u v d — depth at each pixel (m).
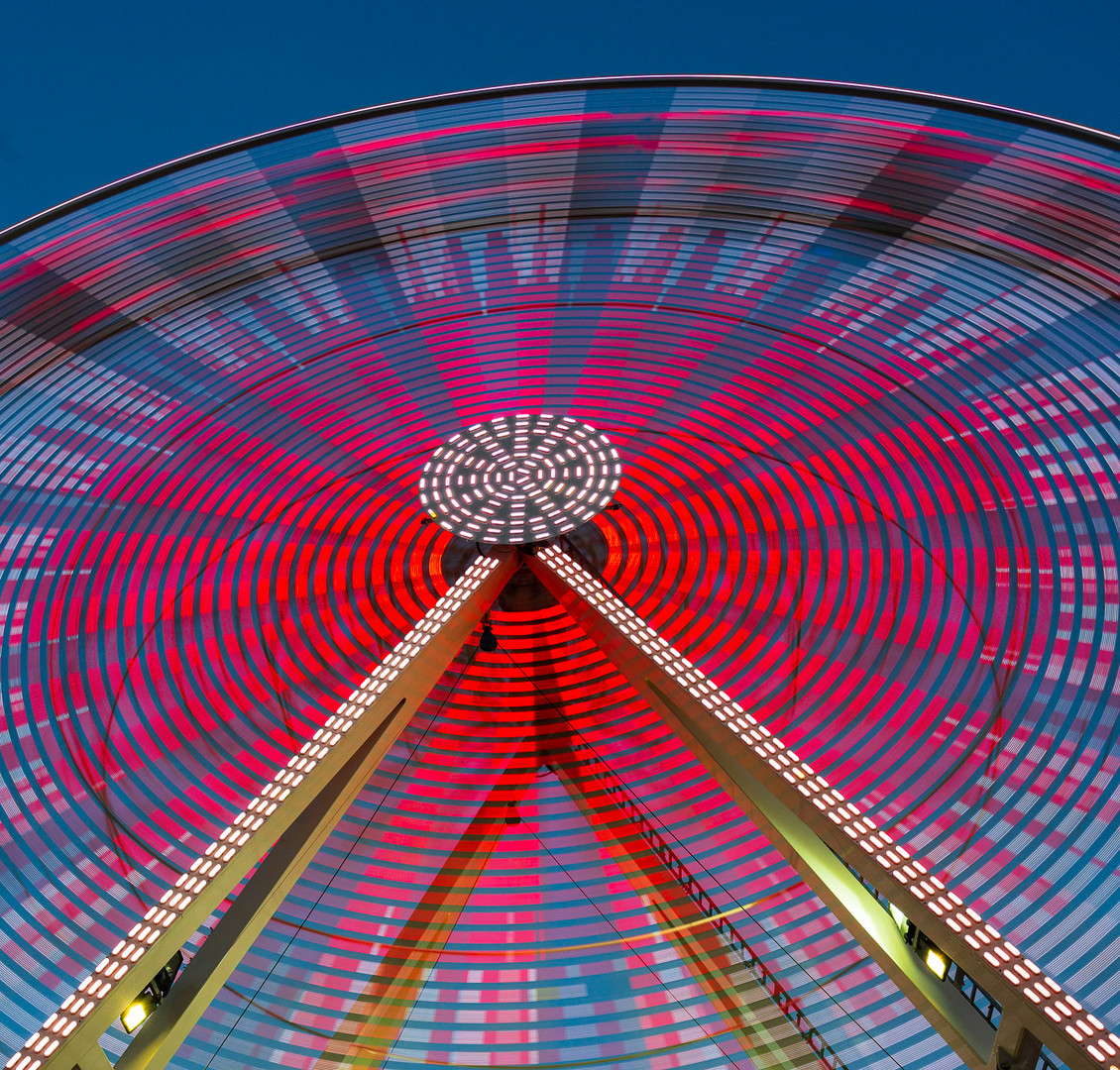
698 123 19.77
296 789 11.31
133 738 14.27
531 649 17.14
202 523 17.09
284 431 18.53
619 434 18.70
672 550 17.22
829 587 15.89
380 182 20.36
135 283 19.08
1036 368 16.12
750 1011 12.10
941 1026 9.19
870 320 18.14
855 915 9.84
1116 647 13.20
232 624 15.92
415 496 18.05
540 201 20.30
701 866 13.87
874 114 18.83
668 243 19.98
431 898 13.66
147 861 13.04
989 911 11.56
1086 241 16.33
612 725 15.90
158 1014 9.66
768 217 19.47
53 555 16.11
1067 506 14.72
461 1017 12.24
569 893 13.72
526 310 20.08
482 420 18.84
